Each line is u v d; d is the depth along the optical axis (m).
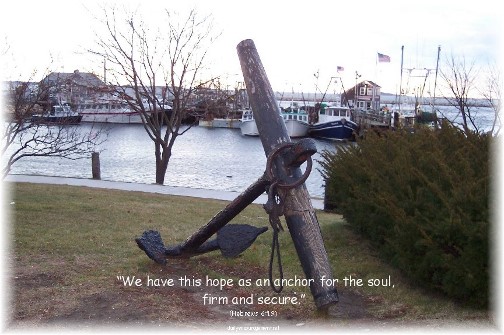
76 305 5.98
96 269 7.31
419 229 6.22
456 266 5.91
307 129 57.25
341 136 55.19
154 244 7.62
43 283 6.64
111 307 5.96
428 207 6.52
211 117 26.47
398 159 7.61
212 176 31.69
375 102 70.44
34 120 17.16
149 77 28.02
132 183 19.70
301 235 5.75
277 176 5.78
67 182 18.70
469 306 6.12
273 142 6.01
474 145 7.36
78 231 9.64
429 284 6.47
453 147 7.73
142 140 50.09
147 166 33.88
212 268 7.73
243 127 61.28
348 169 9.16
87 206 12.47
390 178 7.66
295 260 8.16
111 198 14.50
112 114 49.50
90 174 28.45
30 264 7.39
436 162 6.98
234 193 17.88
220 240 6.73
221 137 61.09
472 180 6.28
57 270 7.16
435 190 6.41
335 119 57.84
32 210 11.49
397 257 6.88
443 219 6.16
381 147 8.98
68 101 33.62
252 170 35.06
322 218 12.34
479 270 5.79
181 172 33.25
